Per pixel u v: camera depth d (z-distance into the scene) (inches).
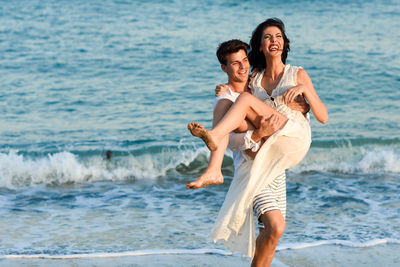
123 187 487.2
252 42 256.1
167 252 309.0
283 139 233.3
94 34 1309.1
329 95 844.6
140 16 1520.7
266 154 235.9
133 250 315.3
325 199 434.0
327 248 315.3
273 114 231.1
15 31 1322.6
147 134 637.9
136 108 764.0
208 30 1350.9
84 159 554.3
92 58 1092.5
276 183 245.4
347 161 567.2
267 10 1653.5
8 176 506.3
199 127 213.9
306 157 573.9
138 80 933.8
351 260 296.4
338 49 1170.0
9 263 293.3
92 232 354.3
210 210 409.7
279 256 301.3
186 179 516.1
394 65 1032.2
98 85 900.6
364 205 416.2
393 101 809.5
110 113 740.0
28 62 1054.4
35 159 554.6
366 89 878.4
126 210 410.3
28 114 733.3
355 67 1019.9
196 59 1080.8
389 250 312.5
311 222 372.2
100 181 511.2
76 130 659.4
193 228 362.6
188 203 430.3
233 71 247.0
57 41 1237.7
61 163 531.2
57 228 363.9
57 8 1620.3
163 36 1283.2
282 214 250.5
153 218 387.5
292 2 1797.5
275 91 247.8
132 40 1245.7
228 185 489.1
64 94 842.8
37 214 400.2
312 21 1496.1
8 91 852.6
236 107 225.5
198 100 807.1
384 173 529.7
